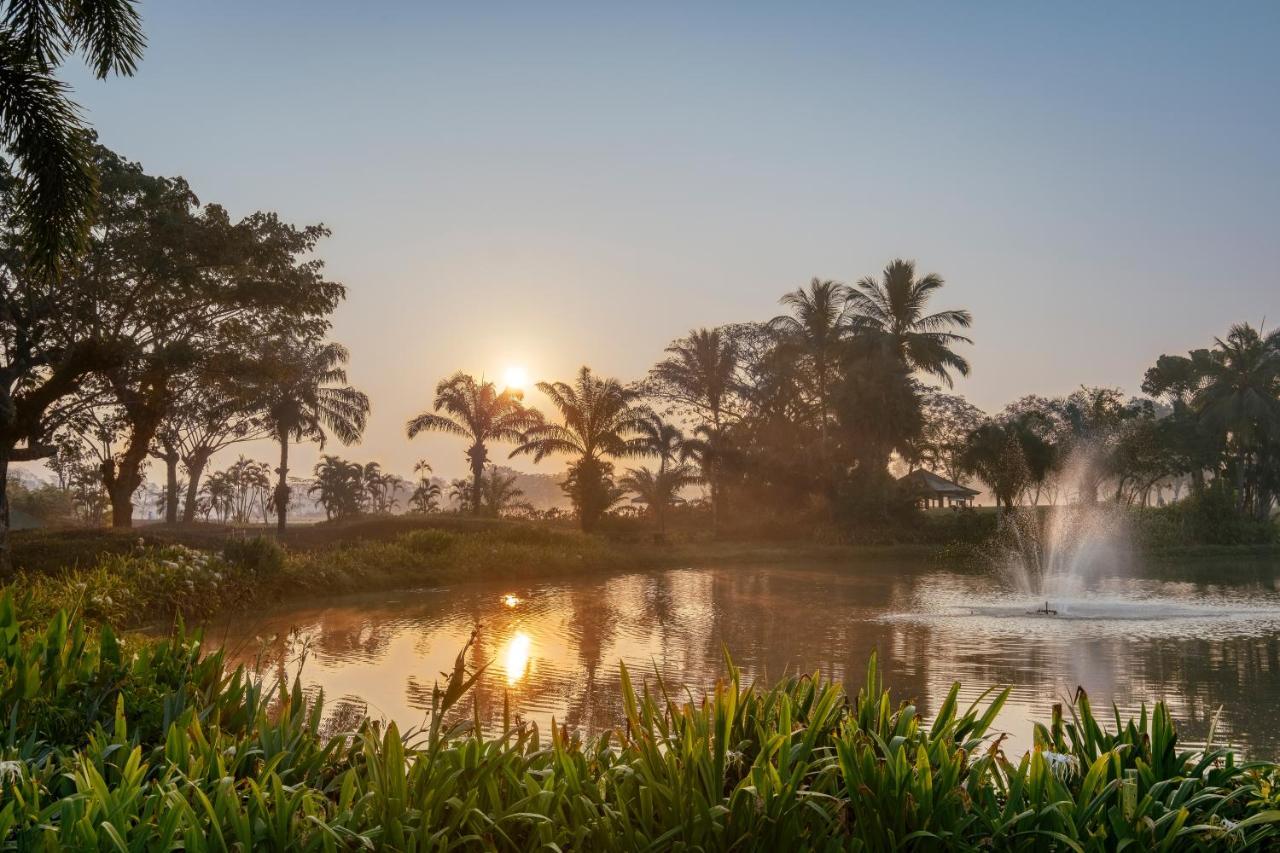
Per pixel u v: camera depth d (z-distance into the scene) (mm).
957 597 26453
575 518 56188
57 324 28250
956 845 3504
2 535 21297
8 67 11914
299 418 46031
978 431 55688
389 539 39562
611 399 49156
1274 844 3654
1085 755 4262
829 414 62531
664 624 19469
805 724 4473
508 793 3773
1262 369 63531
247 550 23047
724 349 64812
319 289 30844
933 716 10406
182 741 3988
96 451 36688
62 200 12297
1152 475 67688
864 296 56438
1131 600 26000
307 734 4566
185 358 29125
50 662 5250
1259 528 57969
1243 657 15250
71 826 3174
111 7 12086
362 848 3381
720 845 3553
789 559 44500
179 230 28172
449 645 15984
